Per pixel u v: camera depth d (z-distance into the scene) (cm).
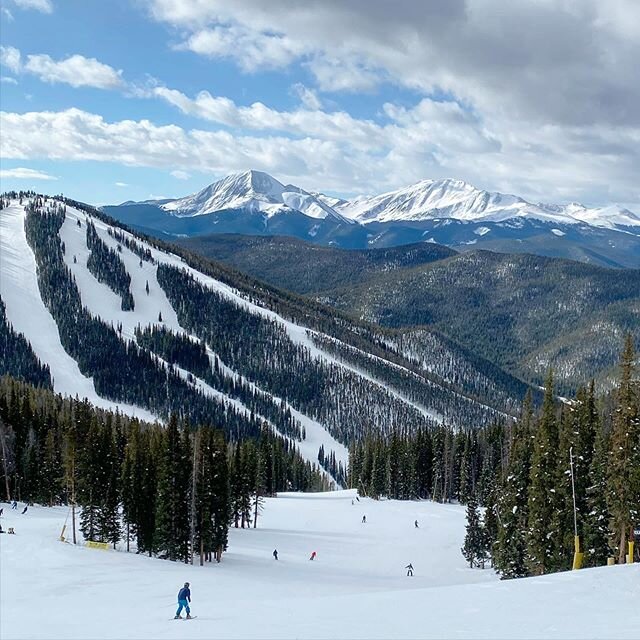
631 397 5134
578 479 5612
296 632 2597
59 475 10288
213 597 4634
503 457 11050
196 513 7012
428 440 15638
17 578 5094
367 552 8700
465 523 11088
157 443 8175
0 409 11544
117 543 8119
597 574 3553
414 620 2723
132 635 2947
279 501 13862
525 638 2186
